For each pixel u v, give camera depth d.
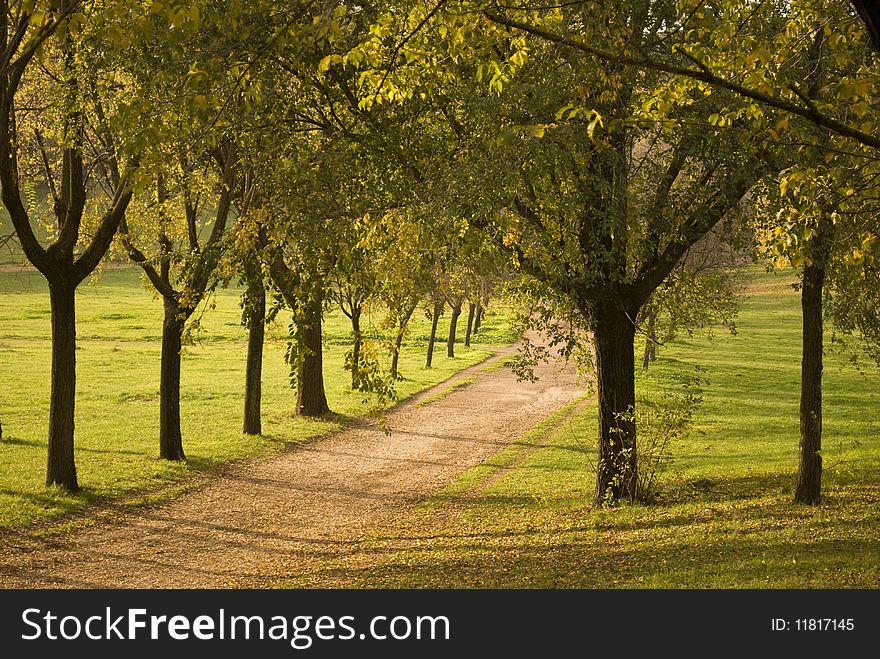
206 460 23.88
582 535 14.84
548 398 39.03
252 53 9.23
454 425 32.12
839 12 8.70
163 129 8.69
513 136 7.41
